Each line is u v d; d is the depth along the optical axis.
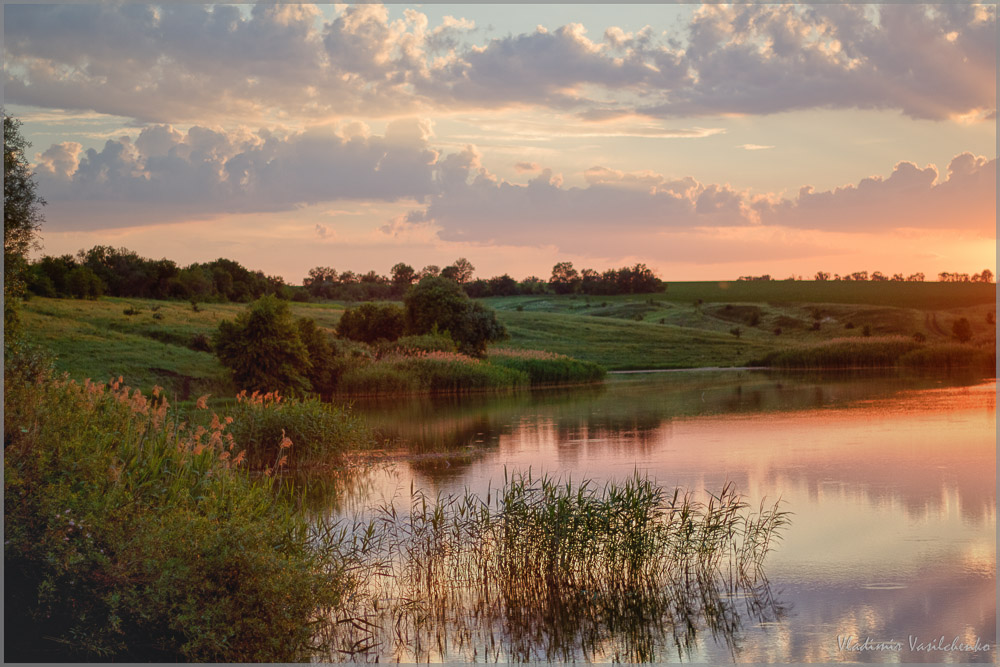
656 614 9.27
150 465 10.02
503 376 46.34
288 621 8.02
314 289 128.38
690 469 17.38
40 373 10.52
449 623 9.12
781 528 12.52
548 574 10.26
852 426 24.03
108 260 78.94
